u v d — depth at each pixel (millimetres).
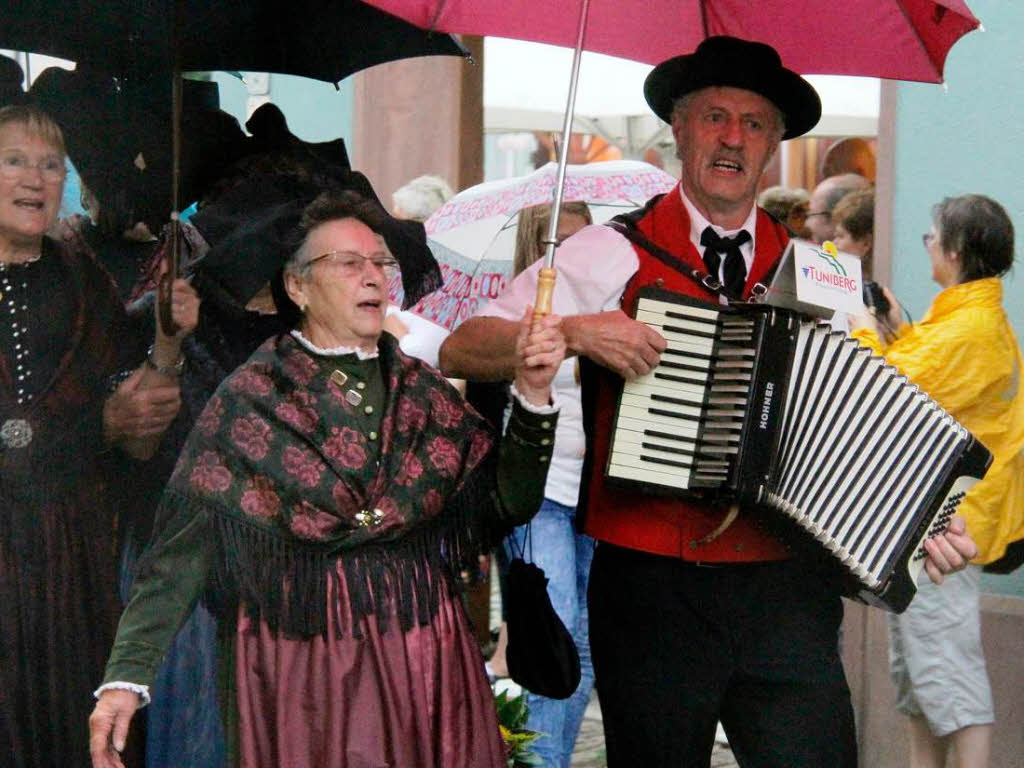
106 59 9375
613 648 9031
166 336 8906
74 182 8859
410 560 7973
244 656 7699
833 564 8867
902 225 14375
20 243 8648
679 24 10195
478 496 8234
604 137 24141
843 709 8969
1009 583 13156
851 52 9930
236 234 8227
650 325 8641
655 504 8867
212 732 9109
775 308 8672
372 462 7914
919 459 8820
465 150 16922
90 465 8828
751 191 9148
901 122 14320
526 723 11195
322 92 16922
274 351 8016
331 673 7699
